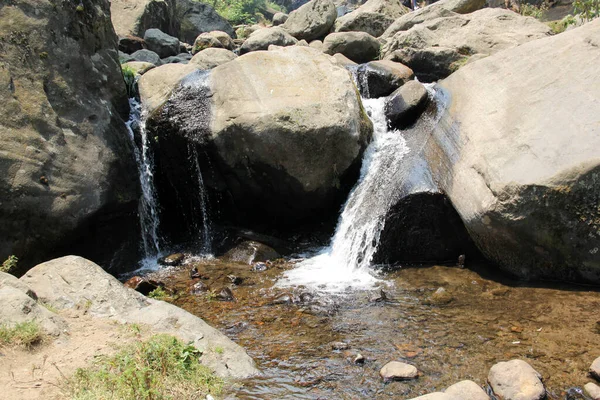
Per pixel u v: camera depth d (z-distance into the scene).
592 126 6.02
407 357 4.81
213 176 8.07
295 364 4.75
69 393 3.83
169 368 4.23
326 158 7.75
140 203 8.05
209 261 7.70
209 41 14.21
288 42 13.13
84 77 7.60
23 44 6.83
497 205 6.07
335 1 35.00
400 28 13.08
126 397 3.81
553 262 6.11
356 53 12.17
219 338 4.88
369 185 7.94
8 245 6.11
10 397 3.75
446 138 7.65
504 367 4.33
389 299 6.10
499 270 6.62
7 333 4.35
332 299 6.18
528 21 11.47
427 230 7.05
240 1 29.88
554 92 6.73
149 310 5.12
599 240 5.75
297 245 8.09
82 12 7.68
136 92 9.04
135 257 7.77
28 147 6.45
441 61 10.80
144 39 14.17
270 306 6.07
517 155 6.29
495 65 7.98
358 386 4.39
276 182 7.82
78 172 6.89
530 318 5.37
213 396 4.15
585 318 5.27
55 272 5.52
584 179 5.66
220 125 7.73
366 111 9.09
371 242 7.21
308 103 7.77
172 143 8.15
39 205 6.36
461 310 5.69
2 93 6.43
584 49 7.01
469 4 13.57
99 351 4.41
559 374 4.40
